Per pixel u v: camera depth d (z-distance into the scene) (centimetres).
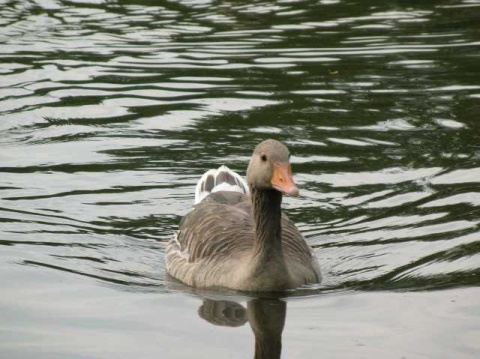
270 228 1220
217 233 1316
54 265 1305
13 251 1343
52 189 1566
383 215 1460
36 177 1612
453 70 2106
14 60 2222
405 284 1234
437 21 2481
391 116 1856
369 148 1714
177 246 1359
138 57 2236
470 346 1038
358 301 1184
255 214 1226
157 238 1420
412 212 1464
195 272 1275
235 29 2441
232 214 1352
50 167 1656
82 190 1565
